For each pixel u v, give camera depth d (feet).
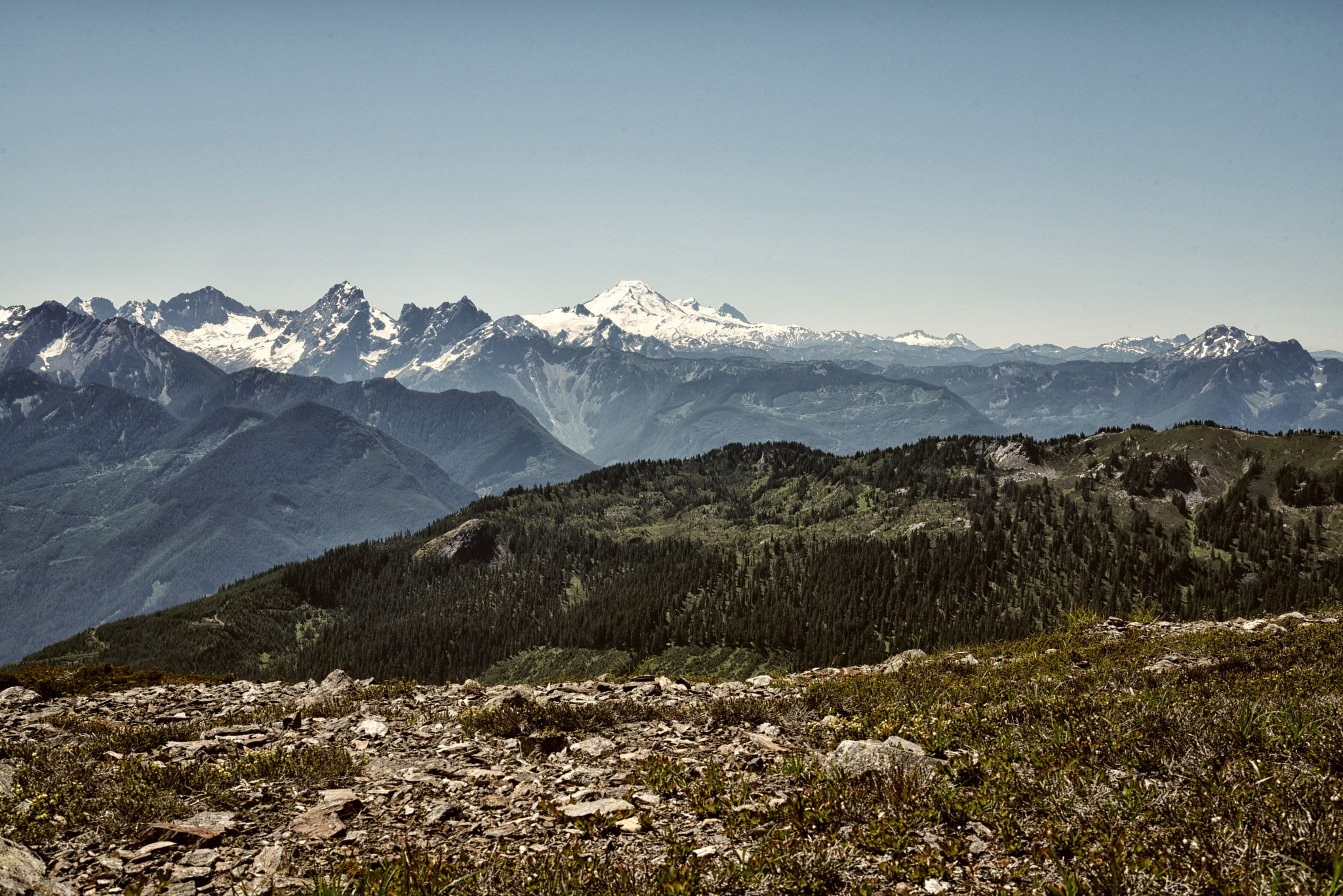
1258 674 57.31
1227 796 29.78
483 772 42.06
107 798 35.65
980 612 584.40
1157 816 28.71
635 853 30.25
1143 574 613.93
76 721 64.28
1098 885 24.20
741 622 593.01
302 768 42.01
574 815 33.83
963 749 42.11
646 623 627.87
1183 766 34.17
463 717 57.57
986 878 26.50
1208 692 51.24
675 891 26.00
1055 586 621.31
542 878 27.07
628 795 36.88
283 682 95.86
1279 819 27.48
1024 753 38.73
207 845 30.94
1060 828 28.60
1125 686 57.72
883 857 28.43
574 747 47.73
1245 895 22.99
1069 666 72.23
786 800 35.32
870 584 638.94
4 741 52.65
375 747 51.39
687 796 37.14
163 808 34.37
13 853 27.99
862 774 36.91
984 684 64.44
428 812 35.35
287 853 30.22
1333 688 49.16
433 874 27.17
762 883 26.84
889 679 71.05
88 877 28.17
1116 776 34.09
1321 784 30.63
